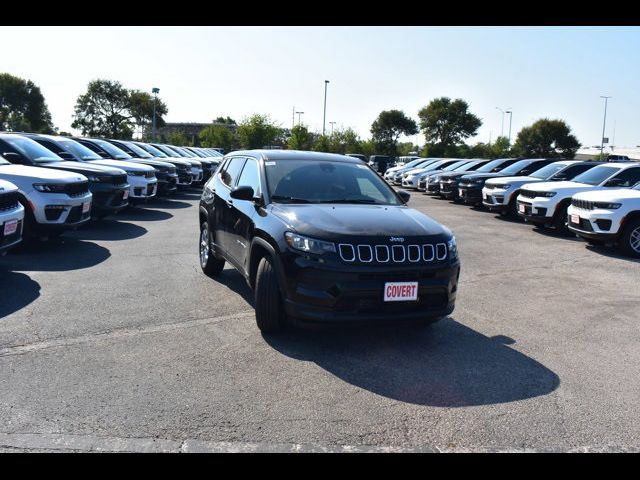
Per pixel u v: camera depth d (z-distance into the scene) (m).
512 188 14.44
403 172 29.17
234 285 6.64
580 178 12.45
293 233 4.47
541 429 3.35
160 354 4.36
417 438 3.20
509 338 5.07
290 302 4.41
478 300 6.43
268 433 3.19
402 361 4.40
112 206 10.57
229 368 4.12
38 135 12.20
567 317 5.80
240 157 6.54
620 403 3.74
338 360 4.37
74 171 10.24
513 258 9.20
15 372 3.90
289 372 4.09
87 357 4.23
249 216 5.26
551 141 69.44
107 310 5.45
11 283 6.32
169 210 14.35
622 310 6.11
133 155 17.64
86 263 7.56
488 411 3.57
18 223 6.53
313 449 3.04
